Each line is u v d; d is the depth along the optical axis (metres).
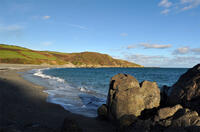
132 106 8.92
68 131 6.40
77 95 17.02
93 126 8.38
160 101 10.52
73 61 181.00
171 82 42.53
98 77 47.22
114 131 7.81
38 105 11.75
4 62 91.50
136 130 6.88
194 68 10.37
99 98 16.38
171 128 6.43
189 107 8.57
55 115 9.63
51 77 37.25
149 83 10.42
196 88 8.82
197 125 6.31
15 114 8.73
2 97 12.41
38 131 6.48
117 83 10.20
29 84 22.27
